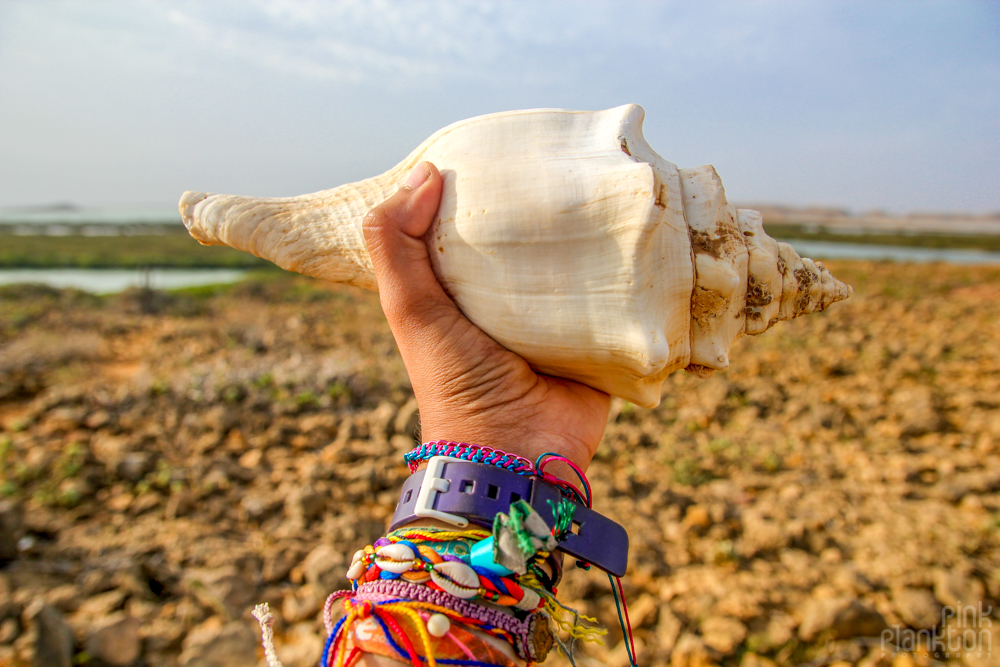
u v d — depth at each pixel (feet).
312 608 10.18
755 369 24.17
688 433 17.90
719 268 3.43
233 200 3.94
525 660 2.61
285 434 17.48
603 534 2.99
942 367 24.84
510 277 3.28
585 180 3.26
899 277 68.23
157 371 24.21
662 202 3.22
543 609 2.73
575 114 3.57
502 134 3.49
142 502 13.28
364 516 13.15
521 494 2.83
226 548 11.73
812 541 12.22
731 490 14.40
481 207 3.31
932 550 11.71
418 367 3.29
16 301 44.83
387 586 2.59
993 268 84.02
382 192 3.80
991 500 13.60
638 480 14.89
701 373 3.79
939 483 14.43
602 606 10.23
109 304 44.45
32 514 12.80
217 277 85.35
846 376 23.98
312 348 30.63
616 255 3.19
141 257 106.42
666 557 11.75
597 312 3.21
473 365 3.26
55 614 9.18
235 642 9.29
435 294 3.36
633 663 3.07
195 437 17.06
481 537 2.71
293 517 12.89
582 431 3.37
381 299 3.38
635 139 3.48
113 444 16.16
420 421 3.31
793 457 16.20
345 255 3.82
